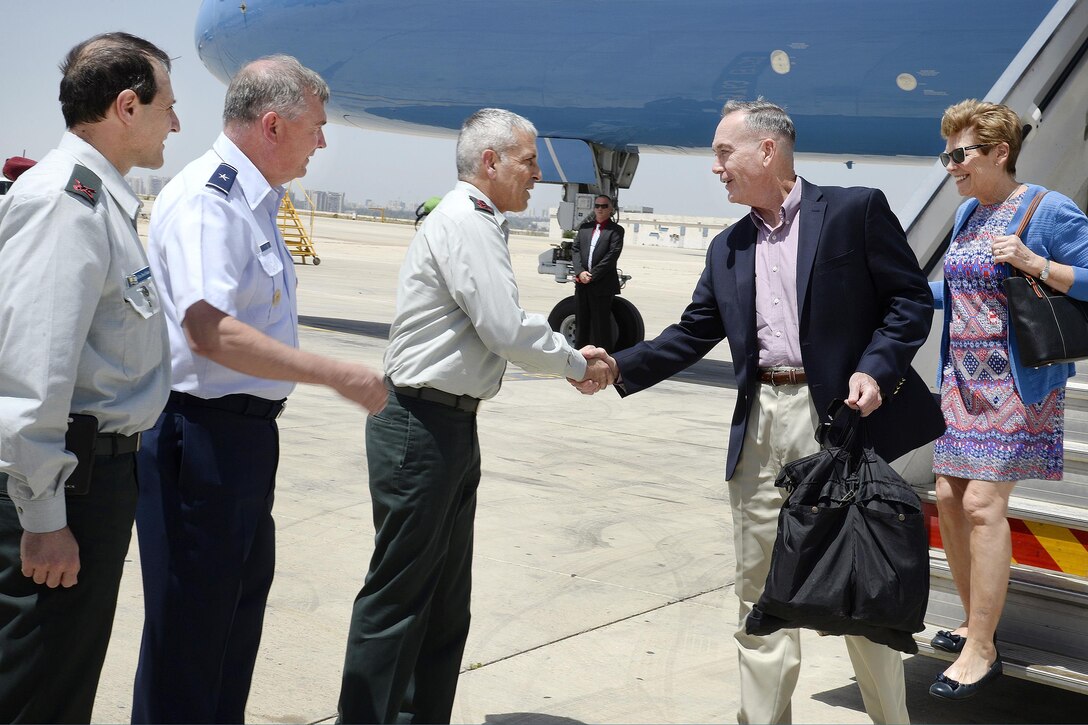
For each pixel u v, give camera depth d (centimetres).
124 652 348
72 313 199
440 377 266
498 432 775
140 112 214
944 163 325
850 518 250
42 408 195
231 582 247
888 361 260
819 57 927
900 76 905
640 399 970
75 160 210
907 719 283
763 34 937
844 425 266
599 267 1116
